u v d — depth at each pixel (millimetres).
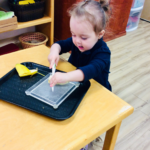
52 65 700
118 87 1489
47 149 436
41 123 501
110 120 521
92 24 606
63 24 1814
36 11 1489
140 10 2498
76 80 615
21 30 1827
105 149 753
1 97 572
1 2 1566
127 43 2227
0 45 1746
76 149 458
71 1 1585
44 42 1616
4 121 502
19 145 443
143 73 1688
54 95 594
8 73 670
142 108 1296
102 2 685
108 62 730
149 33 2547
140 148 1024
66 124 502
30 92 601
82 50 708
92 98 597
